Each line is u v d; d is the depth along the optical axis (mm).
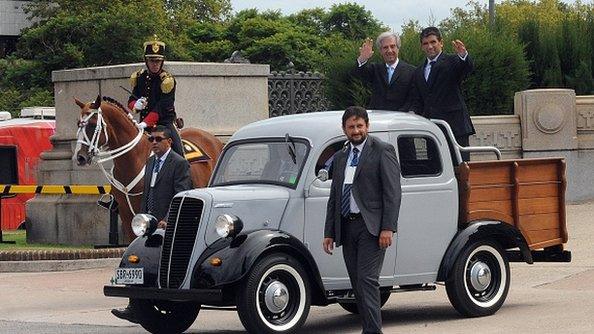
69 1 66500
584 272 16734
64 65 63469
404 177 13289
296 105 26422
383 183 11516
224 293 12312
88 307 16094
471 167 13633
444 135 13805
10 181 33969
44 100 60219
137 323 13539
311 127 13133
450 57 15094
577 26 29531
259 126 13570
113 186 17734
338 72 26766
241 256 12109
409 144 13422
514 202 13930
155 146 14328
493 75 27047
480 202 13711
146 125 17375
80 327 14289
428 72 15203
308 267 12586
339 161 11711
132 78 17609
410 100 15320
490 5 33156
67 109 24109
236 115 23328
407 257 13258
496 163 13820
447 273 13398
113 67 22859
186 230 12633
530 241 14062
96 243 23344
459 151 14031
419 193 13344
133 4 64812
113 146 17562
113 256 21016
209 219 12492
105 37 62906
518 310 13859
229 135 23047
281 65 62031
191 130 19172
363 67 15547
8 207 33781
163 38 64812
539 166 14227
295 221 12773
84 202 23562
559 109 25594
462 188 13594
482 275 13555
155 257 12938
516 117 25812
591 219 22312
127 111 17969
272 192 12766
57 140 24328
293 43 62969
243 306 12141
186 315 13617
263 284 12258
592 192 25719
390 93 15289
